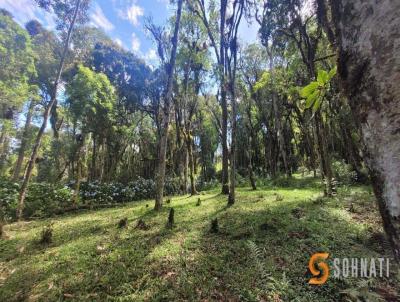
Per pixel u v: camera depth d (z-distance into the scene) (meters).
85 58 19.27
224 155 13.96
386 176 0.82
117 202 14.85
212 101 20.59
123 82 20.06
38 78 19.59
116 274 4.45
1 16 12.82
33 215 10.44
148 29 14.34
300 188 14.38
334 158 17.16
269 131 22.92
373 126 0.85
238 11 10.02
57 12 11.38
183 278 4.23
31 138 20.34
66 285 4.21
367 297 3.38
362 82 0.89
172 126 22.17
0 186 12.23
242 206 9.06
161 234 6.45
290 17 10.30
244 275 4.26
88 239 6.45
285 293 3.75
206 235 6.14
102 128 19.05
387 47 0.78
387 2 0.79
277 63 17.94
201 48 15.01
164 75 16.20
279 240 5.50
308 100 1.84
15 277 4.62
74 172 24.69
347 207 8.14
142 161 28.73
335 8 1.04
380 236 5.34
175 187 18.47
